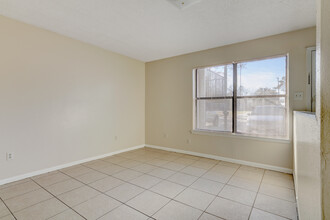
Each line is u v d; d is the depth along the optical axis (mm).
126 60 4426
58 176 2850
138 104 4781
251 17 2525
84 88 3551
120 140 4293
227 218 1828
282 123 3078
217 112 3783
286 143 2998
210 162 3574
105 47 3807
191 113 4117
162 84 4617
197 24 2748
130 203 2092
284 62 3062
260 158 3256
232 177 2830
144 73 4961
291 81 2941
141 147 4859
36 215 1853
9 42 2604
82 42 3504
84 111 3555
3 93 2555
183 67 4242
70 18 2607
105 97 3951
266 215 1873
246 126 3434
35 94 2871
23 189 2402
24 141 2756
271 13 2416
